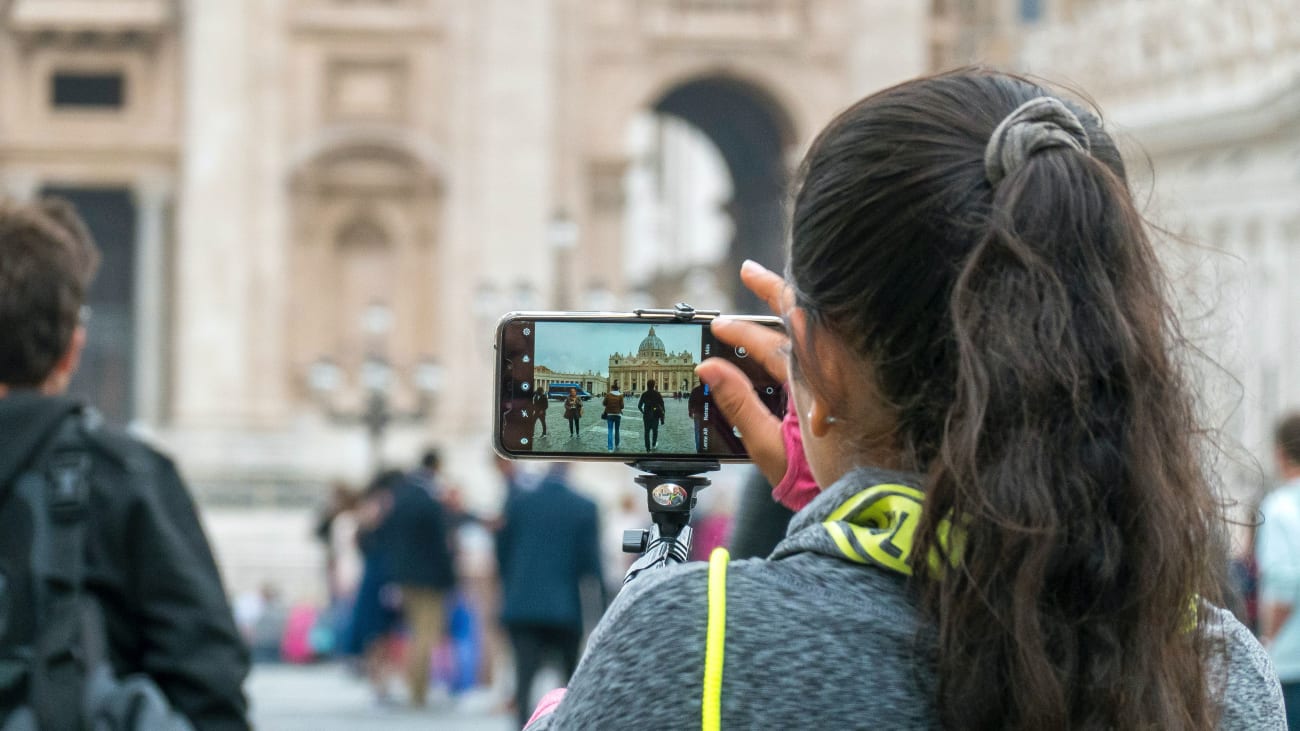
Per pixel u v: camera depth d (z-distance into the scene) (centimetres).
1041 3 6581
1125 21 4666
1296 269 3669
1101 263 274
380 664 2811
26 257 565
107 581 534
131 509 535
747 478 733
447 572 2658
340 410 5950
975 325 270
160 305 6206
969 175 278
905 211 279
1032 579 260
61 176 6100
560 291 4947
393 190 6050
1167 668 270
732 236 7600
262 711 2664
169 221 6294
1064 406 266
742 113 7000
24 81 6100
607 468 5591
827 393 288
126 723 512
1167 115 4197
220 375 5897
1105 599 264
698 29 6253
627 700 258
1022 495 263
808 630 262
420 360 5400
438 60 6050
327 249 6025
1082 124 290
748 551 723
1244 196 3838
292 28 5997
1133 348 270
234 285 5928
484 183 6034
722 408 331
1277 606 1102
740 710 256
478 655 3381
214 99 5941
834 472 296
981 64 306
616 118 6228
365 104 6025
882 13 6275
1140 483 266
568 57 6200
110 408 6681
